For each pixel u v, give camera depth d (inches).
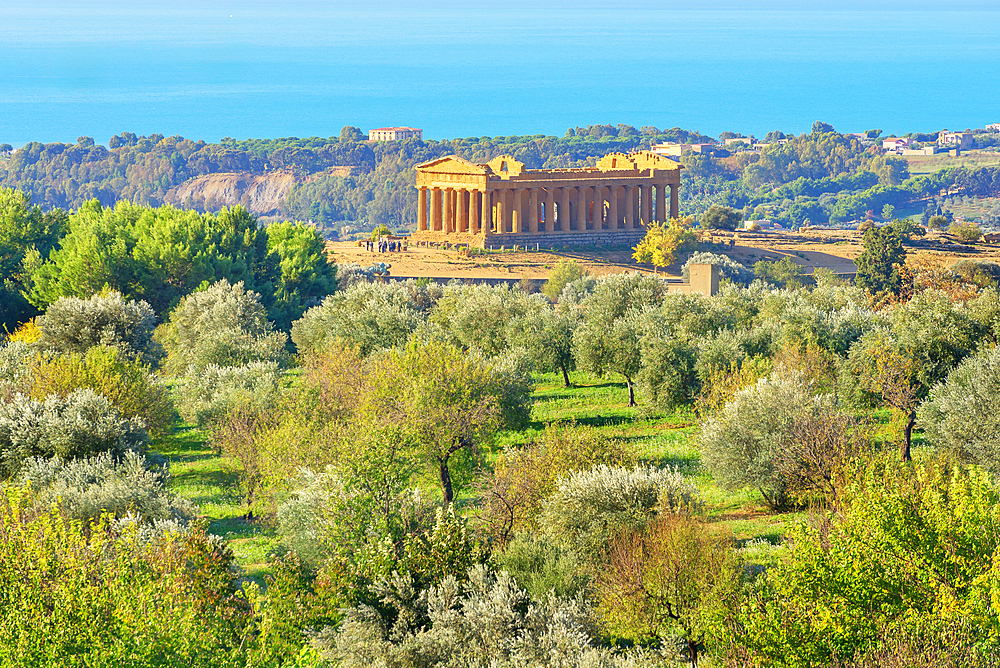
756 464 3061.0
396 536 2388.0
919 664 1550.2
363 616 2112.5
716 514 3127.5
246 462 3447.3
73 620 1824.6
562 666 1897.1
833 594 1763.0
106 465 3078.2
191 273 7632.9
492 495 2839.6
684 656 2182.6
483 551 2345.0
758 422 3115.2
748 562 2454.5
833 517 2086.6
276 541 3029.0
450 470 3420.3
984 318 3973.9
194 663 1866.4
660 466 3673.7
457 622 2055.9
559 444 2930.6
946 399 3314.5
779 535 2733.8
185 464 4126.5
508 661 1943.9
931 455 3112.7
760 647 1728.6
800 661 1690.5
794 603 1779.0
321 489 2522.1
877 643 1663.4
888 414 4222.4
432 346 3713.1
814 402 3129.9
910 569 1749.5
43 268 7721.5
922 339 3838.6
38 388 3976.4
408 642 2039.9
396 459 2844.5
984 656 1598.2
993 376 3208.7
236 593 2187.5
